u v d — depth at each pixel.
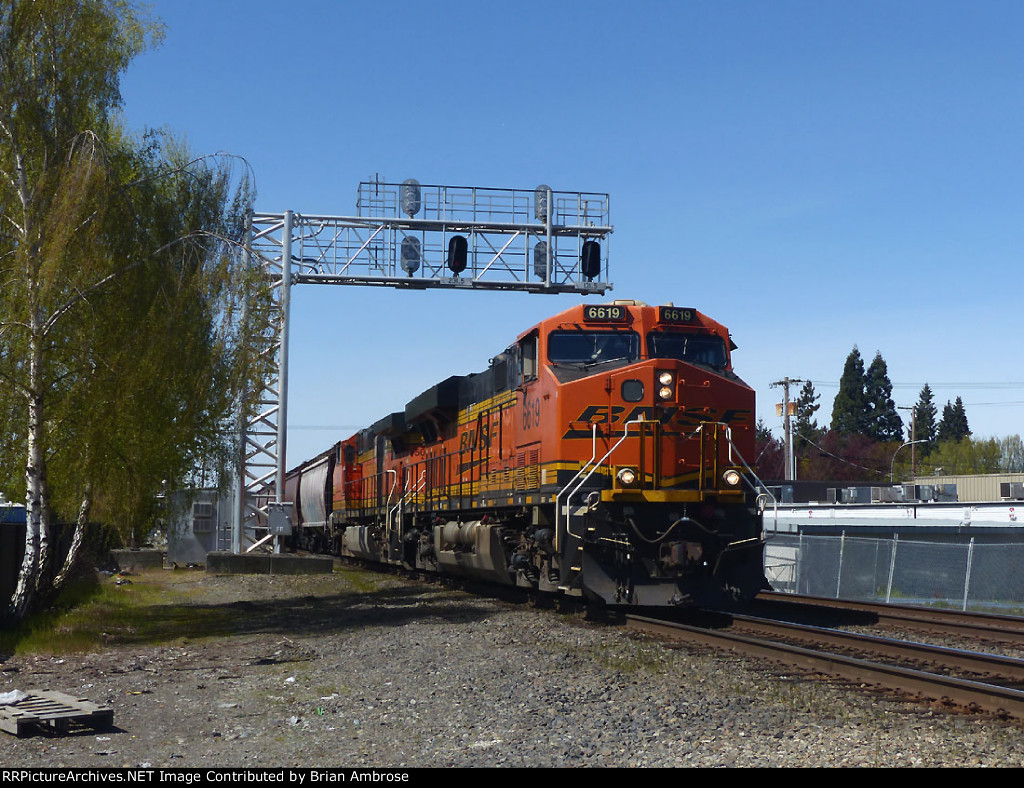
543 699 10.37
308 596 25.09
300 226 29.25
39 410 17.84
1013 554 22.09
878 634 15.92
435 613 19.53
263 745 8.80
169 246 18.41
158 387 18.11
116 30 19.00
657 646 13.84
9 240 17.80
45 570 19.23
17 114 17.59
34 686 12.17
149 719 10.06
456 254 28.73
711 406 17.09
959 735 8.58
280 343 33.50
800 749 8.15
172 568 38.66
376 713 10.03
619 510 16.47
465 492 23.08
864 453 93.94
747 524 16.89
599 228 29.38
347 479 39.91
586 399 16.73
